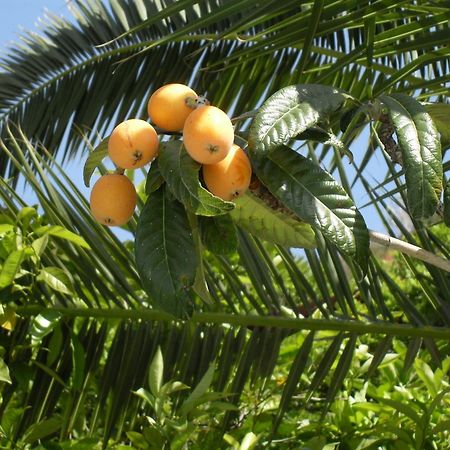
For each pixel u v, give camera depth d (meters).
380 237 1.39
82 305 2.66
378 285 2.45
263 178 1.18
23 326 2.62
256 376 2.49
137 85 3.76
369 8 1.70
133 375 2.54
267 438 2.60
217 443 2.44
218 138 1.09
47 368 2.51
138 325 2.59
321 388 3.07
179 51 3.72
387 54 1.80
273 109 1.17
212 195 1.09
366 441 2.45
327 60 3.41
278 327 2.49
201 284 1.32
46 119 3.97
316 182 1.18
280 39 1.86
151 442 2.28
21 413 2.49
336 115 1.35
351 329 2.44
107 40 3.88
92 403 3.04
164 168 1.14
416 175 1.14
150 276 1.16
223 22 3.55
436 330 2.40
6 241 2.44
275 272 2.52
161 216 1.19
